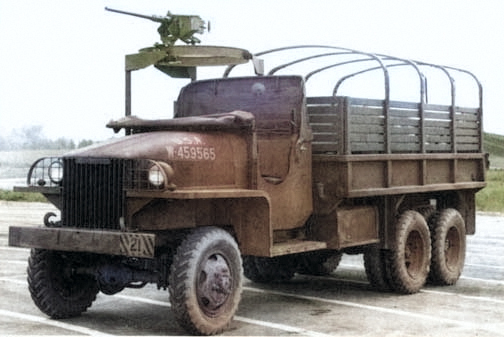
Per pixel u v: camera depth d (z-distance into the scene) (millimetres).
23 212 20031
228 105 8500
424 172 9430
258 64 8445
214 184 6984
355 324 7148
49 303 7129
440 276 9602
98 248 6438
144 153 6531
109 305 8055
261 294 8930
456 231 9930
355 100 8305
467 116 10453
